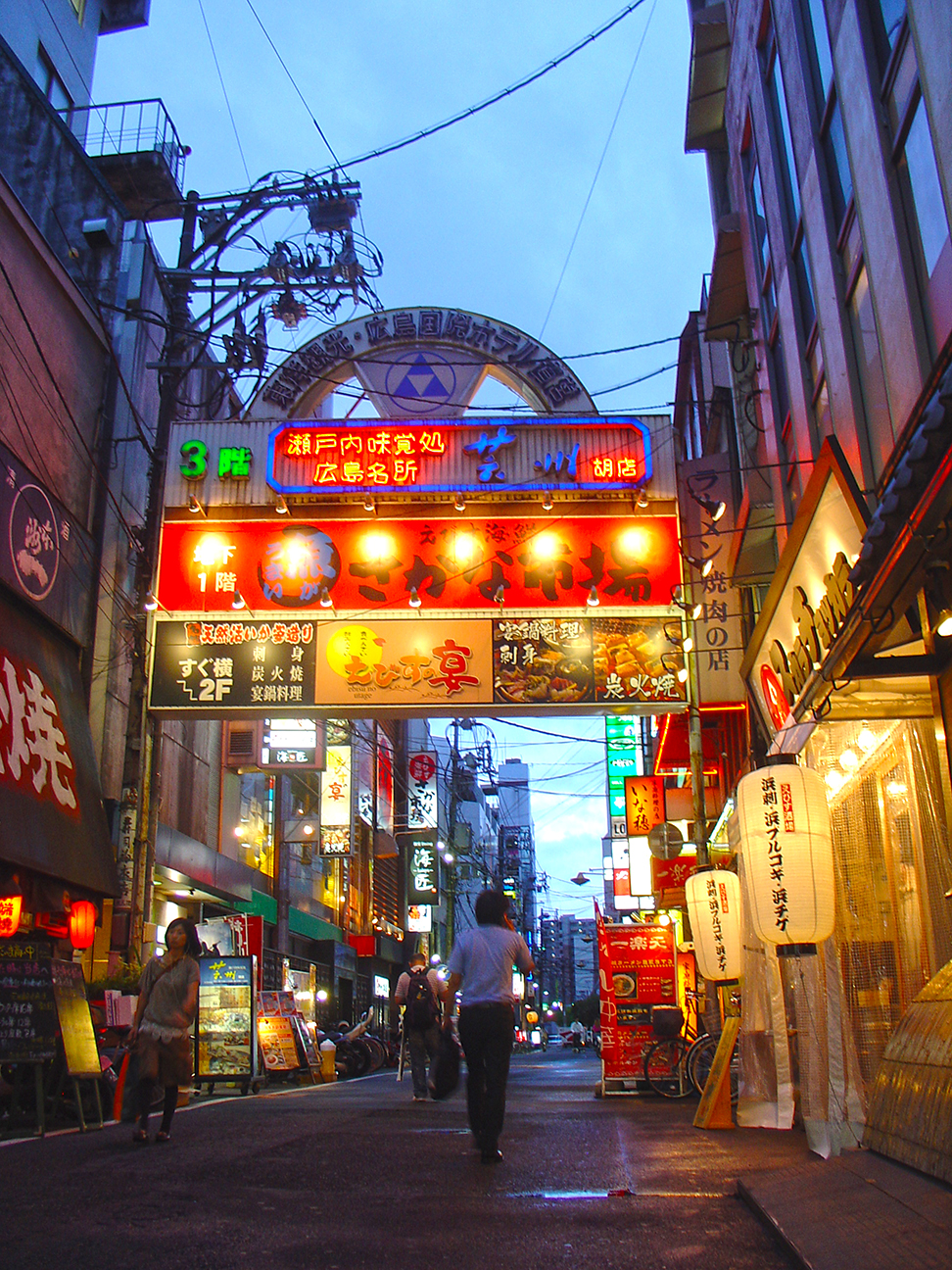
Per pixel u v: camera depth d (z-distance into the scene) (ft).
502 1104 19.13
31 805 37.55
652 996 40.60
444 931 156.04
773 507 38.47
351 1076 67.36
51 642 44.42
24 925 37.83
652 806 62.28
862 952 23.58
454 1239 12.56
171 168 67.26
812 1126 20.67
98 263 53.98
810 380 32.86
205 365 51.60
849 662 20.62
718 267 42.22
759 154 37.14
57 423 45.65
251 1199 15.24
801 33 30.68
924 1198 11.29
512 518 49.03
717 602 47.24
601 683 46.47
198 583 48.16
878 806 24.29
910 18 20.83
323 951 97.71
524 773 319.47
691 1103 35.81
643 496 48.91
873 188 24.00
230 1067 43.83
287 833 81.15
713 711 47.70
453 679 46.57
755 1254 11.69
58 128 53.52
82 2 71.82
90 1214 14.11
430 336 54.44
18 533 41.16
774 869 22.54
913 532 16.19
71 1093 28.45
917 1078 13.93
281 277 53.47
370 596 47.85
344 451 49.83
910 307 21.83
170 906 64.85
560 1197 15.35
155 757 47.06
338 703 46.16
